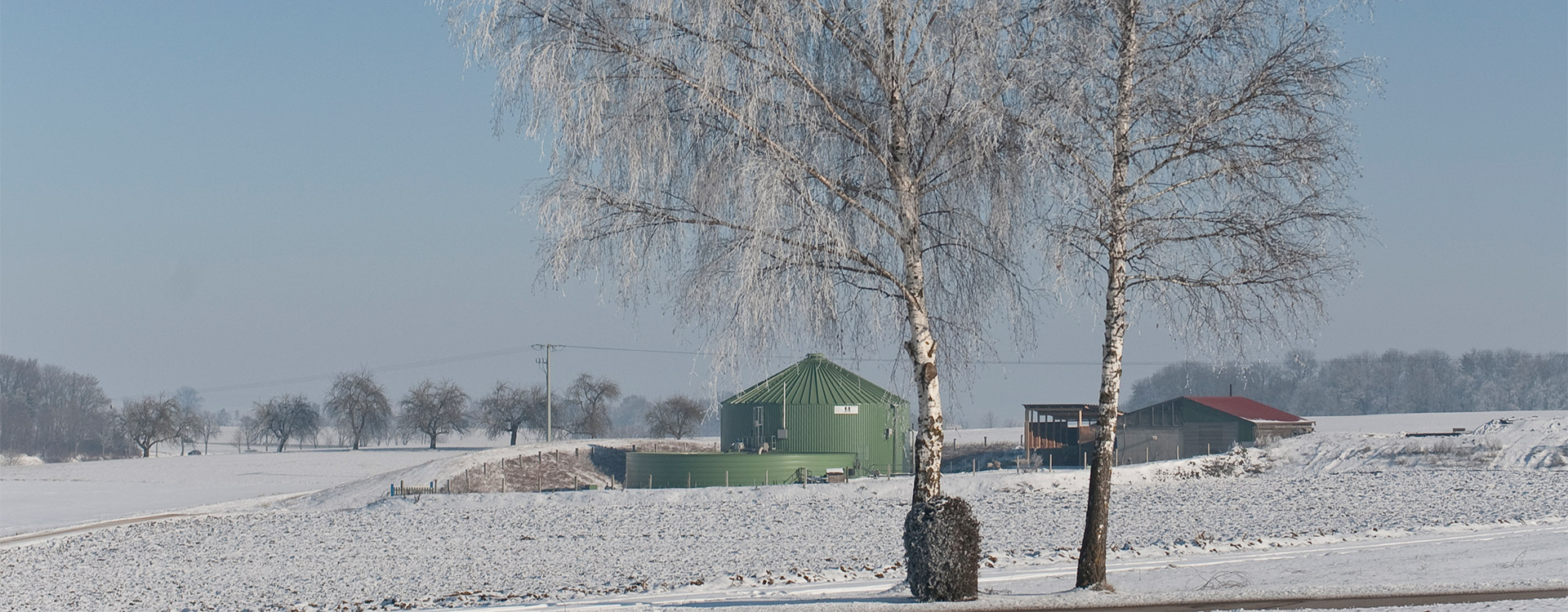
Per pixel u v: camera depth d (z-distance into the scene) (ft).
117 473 322.75
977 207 50.60
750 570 86.53
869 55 48.65
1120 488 161.79
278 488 260.83
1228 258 50.75
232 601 85.15
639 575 87.92
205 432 602.85
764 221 44.60
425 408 457.27
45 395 623.77
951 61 46.57
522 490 218.59
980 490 160.97
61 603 89.81
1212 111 48.75
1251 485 157.58
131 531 154.40
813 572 76.38
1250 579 57.11
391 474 241.14
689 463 198.90
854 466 207.92
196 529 153.58
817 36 47.96
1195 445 222.89
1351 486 147.64
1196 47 49.16
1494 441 182.39
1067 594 49.78
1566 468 161.38
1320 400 581.12
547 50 45.34
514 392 441.68
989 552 86.33
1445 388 572.92
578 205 46.52
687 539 118.62
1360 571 57.31
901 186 49.47
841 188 48.29
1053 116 47.19
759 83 45.62
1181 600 46.06
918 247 50.31
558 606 58.95
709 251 48.34
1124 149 49.78
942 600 48.55
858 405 213.87
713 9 44.91
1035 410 244.22
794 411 214.07
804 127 47.70
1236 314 51.21
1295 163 48.06
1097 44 47.75
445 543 123.85
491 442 531.50
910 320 50.83
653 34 46.39
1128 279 52.03
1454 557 61.41
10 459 476.13
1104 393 53.31
